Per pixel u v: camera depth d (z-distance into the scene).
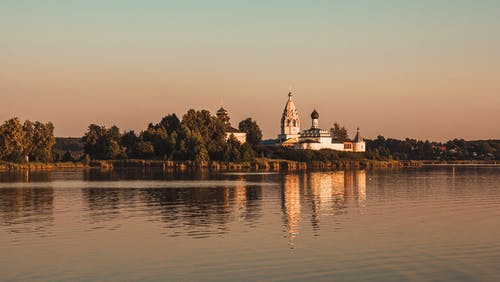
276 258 56.69
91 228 73.88
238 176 198.88
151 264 54.59
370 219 81.94
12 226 75.31
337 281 49.09
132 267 53.53
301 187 143.00
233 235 68.62
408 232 70.75
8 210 91.62
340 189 136.12
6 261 55.66
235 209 93.44
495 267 53.41
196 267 53.50
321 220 80.81
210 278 49.97
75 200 107.56
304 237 67.25
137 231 71.56
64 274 51.31
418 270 52.44
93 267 53.56
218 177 192.12
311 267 53.38
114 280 49.50
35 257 57.19
